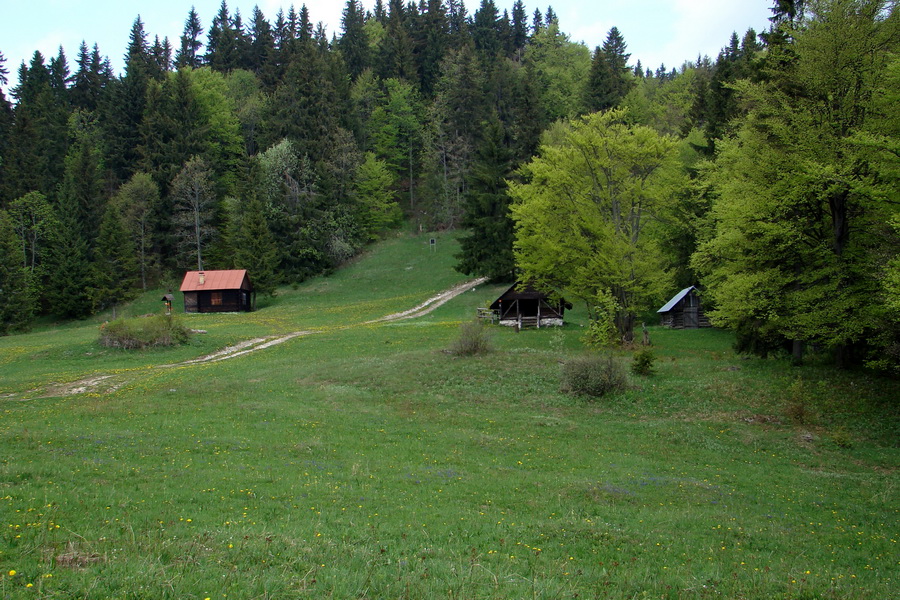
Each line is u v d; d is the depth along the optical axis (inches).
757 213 1103.6
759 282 1134.4
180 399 1153.4
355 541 463.2
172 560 375.2
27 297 2915.8
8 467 625.0
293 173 3732.8
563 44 5265.8
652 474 790.5
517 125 3216.0
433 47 5344.5
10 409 1084.5
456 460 812.6
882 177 951.6
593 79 3686.0
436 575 385.4
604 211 1632.6
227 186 4030.5
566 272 1685.5
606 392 1189.7
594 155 1567.4
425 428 986.7
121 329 1857.8
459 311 2635.3
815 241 1122.0
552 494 670.5
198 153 3934.5
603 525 562.6
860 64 1034.7
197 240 3511.3
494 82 4443.9
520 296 2129.7
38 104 4197.8
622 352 1563.7
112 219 3282.5
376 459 790.5
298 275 3459.6
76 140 4252.0
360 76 4970.5
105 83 5113.2
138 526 464.4
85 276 3208.7
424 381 1296.8
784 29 1137.4
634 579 424.2
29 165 3612.2
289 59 5295.3
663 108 3693.4
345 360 1549.0
